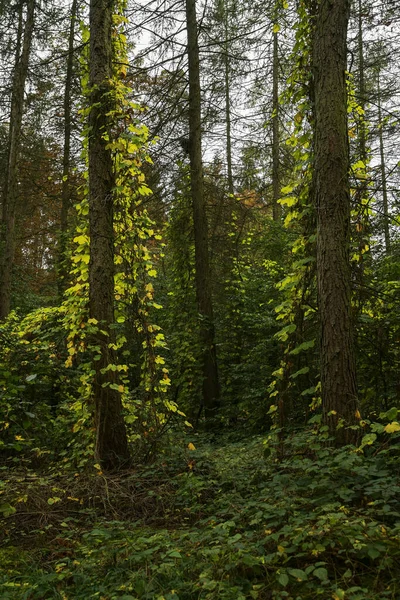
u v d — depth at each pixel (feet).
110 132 19.15
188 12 34.24
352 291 16.14
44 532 12.37
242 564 8.98
